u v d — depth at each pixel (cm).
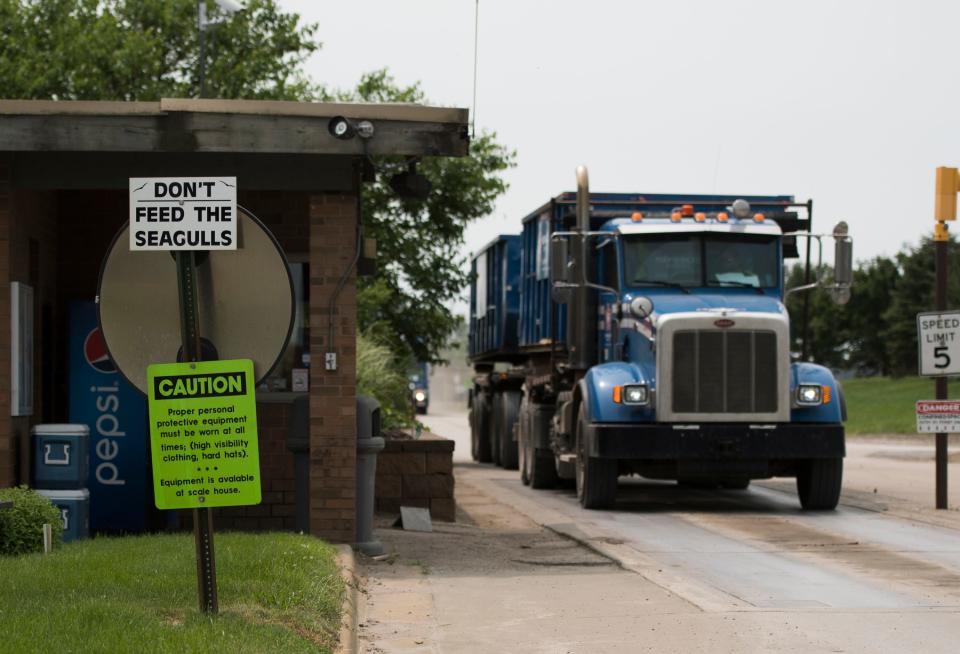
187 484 771
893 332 7712
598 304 2180
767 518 1847
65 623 783
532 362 2611
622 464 1998
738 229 2058
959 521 1789
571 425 2144
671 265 2048
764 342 1919
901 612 1058
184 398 771
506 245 2908
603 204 2239
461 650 909
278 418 1528
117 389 1518
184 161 1340
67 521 1303
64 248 1561
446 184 3089
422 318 3120
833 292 2002
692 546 1505
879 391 7075
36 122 1276
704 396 1908
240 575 973
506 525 1786
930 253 7544
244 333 796
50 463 1308
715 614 1044
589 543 1506
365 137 1282
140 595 902
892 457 3484
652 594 1144
